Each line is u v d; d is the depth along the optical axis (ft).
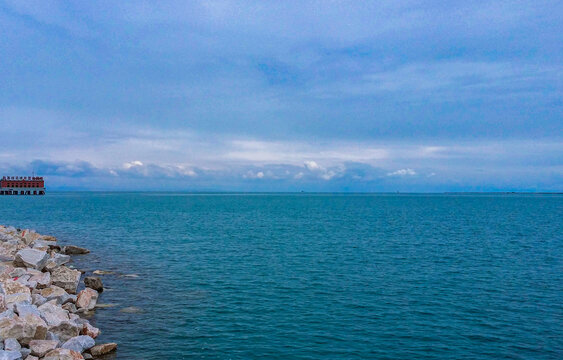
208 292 81.15
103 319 63.72
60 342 50.08
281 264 110.83
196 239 166.40
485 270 104.32
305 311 69.31
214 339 56.65
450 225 239.50
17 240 119.75
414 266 109.29
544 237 179.42
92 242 156.46
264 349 53.67
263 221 265.95
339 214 350.02
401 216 323.78
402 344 55.83
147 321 63.36
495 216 325.83
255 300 75.72
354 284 88.38
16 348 44.09
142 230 202.08
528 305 73.77
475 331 60.75
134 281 90.38
